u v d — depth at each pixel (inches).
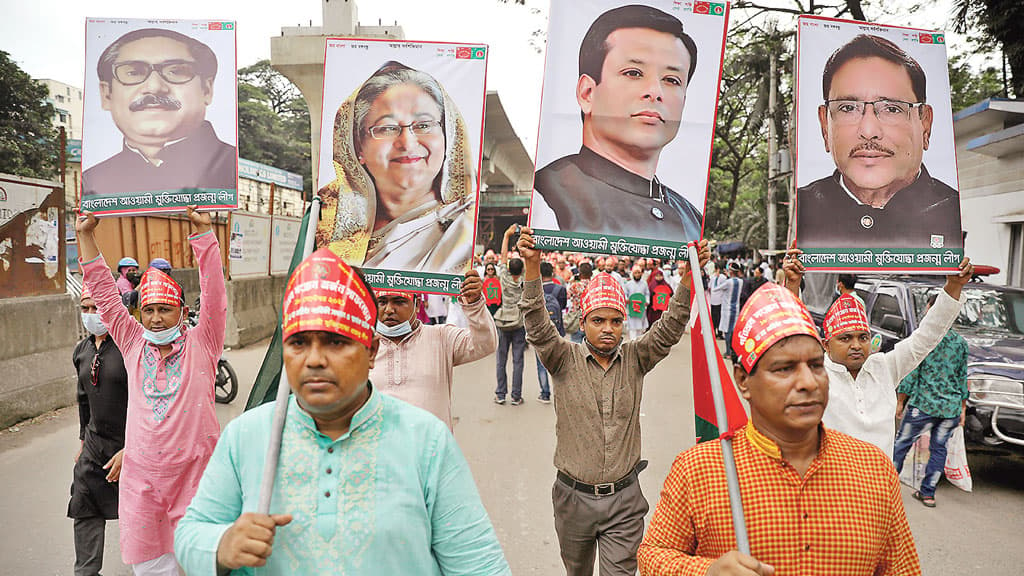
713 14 118.9
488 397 340.8
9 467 227.1
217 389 331.9
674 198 119.6
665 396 344.2
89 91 129.7
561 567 157.0
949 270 127.3
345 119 129.0
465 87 128.2
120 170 129.0
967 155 523.5
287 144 1552.7
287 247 603.5
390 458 61.1
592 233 120.5
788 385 66.7
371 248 128.5
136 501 127.6
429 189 128.3
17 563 157.2
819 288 347.6
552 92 120.2
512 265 313.7
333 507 59.4
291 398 65.0
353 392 59.6
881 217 126.2
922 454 214.5
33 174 932.0
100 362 141.4
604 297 125.8
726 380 88.2
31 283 303.0
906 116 127.2
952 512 195.2
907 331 253.6
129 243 494.3
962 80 660.7
